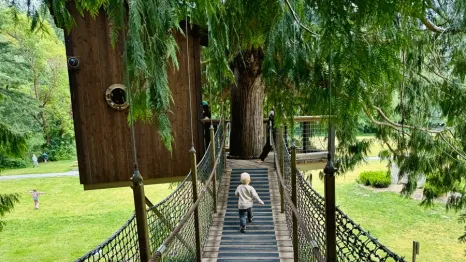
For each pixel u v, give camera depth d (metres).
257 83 6.78
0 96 4.83
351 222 2.55
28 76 16.61
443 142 5.06
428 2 0.83
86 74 4.67
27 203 13.39
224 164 6.43
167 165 5.07
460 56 3.43
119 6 1.08
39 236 9.80
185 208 3.75
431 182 5.58
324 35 0.91
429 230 9.41
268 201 5.15
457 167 5.10
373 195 12.90
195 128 5.16
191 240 3.35
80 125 4.75
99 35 4.62
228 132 8.57
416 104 4.61
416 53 3.30
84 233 10.00
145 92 1.21
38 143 21.14
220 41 1.62
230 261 3.47
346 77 1.11
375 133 6.25
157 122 1.28
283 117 2.29
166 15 1.21
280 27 1.80
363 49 0.96
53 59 19.62
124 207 12.67
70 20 1.37
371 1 0.83
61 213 12.05
